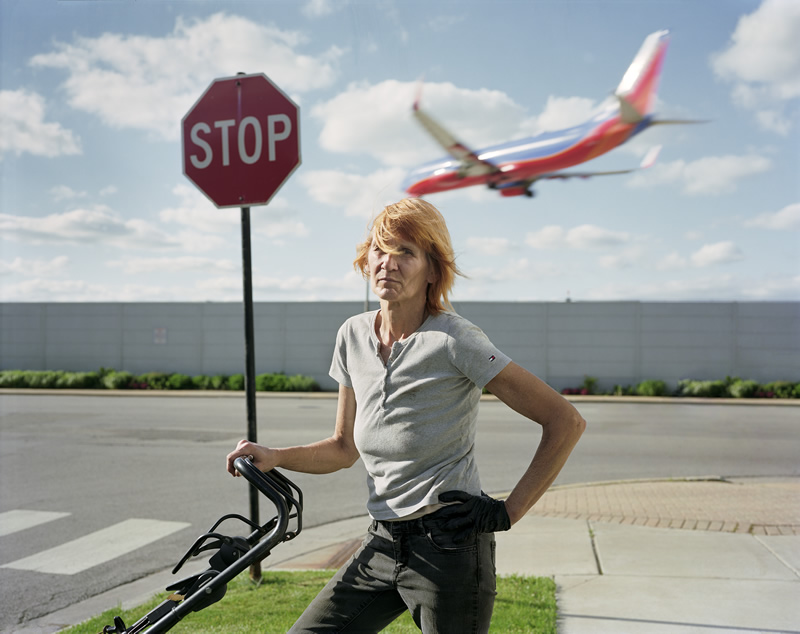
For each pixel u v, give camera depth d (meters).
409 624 3.32
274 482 1.81
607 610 3.54
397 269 1.65
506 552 4.62
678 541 4.83
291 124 3.84
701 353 20.73
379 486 1.68
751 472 7.89
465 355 1.60
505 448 9.41
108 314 24.09
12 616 3.79
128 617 3.58
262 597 3.83
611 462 8.53
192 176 4.02
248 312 3.95
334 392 21.81
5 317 24.78
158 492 6.84
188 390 22.00
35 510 6.15
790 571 4.13
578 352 21.28
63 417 13.62
